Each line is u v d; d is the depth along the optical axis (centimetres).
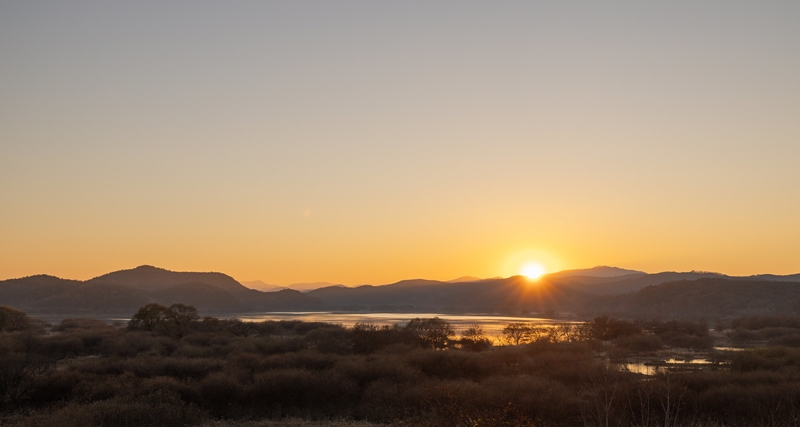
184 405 2259
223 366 3297
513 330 8012
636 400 2236
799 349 4716
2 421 2048
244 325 8975
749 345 7650
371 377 2897
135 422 1941
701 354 6072
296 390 2533
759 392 2417
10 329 7412
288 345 5200
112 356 4300
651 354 6059
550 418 2180
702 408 2294
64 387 2583
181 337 7188
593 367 3353
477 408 2102
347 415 2381
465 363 3559
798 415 2000
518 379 2758
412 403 2373
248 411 2417
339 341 5556
